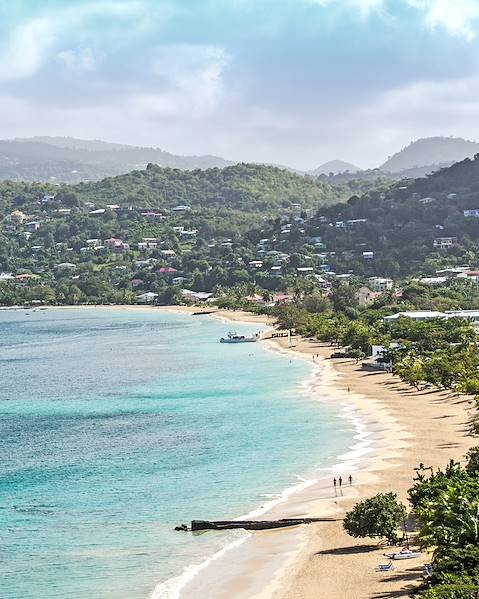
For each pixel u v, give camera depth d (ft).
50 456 446.60
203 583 273.13
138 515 342.64
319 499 352.49
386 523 292.81
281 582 268.82
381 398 578.66
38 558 297.74
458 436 450.30
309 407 554.87
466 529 234.58
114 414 563.48
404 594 241.55
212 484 382.22
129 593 266.98
